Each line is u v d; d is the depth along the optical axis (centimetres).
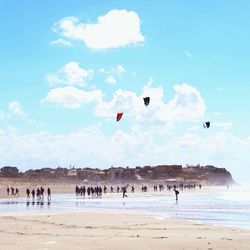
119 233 2241
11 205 5816
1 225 2725
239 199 8362
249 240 1920
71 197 9588
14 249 1627
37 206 5528
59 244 1759
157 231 2361
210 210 4647
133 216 3644
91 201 7275
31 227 2595
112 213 3981
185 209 4809
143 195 11269
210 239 1955
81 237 2011
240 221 3228
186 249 1677
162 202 6819
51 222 2977
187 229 2506
